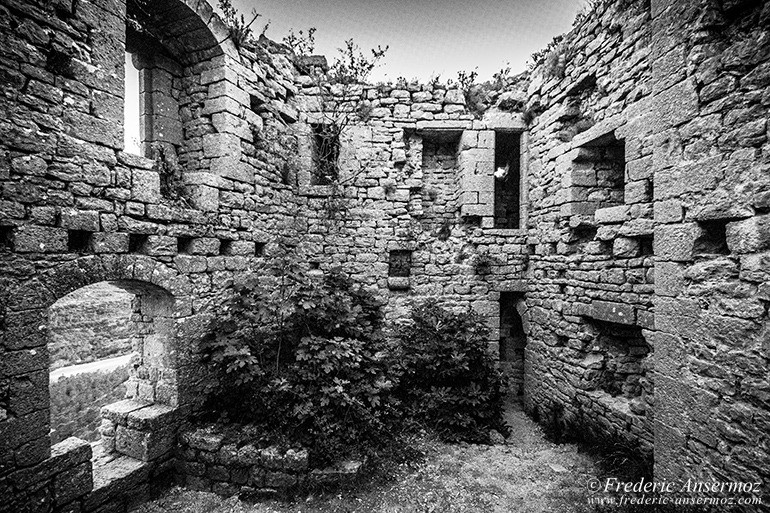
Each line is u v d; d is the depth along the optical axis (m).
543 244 6.50
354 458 4.35
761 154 2.63
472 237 7.23
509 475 4.45
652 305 4.36
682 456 3.26
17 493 3.11
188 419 4.64
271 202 6.20
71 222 3.43
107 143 3.74
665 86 3.40
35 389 3.20
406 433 5.32
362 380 4.96
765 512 2.62
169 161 4.78
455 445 5.19
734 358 2.81
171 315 4.50
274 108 6.32
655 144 3.54
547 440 5.63
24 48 3.11
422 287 7.21
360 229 7.13
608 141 5.28
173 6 4.73
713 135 2.95
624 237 4.72
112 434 4.45
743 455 2.75
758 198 2.64
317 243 7.03
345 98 7.13
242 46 5.58
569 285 5.79
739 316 2.78
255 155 5.84
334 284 5.77
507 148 8.04
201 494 4.27
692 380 3.16
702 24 3.00
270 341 4.98
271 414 4.46
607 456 4.67
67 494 3.45
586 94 5.66
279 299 5.07
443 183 7.75
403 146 7.20
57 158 3.33
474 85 7.32
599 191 5.68
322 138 7.43
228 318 5.10
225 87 5.25
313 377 4.54
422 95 7.19
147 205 4.12
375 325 6.14
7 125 3.00
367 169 7.17
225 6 5.31
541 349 6.53
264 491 4.12
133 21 4.28
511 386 7.62
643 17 4.43
